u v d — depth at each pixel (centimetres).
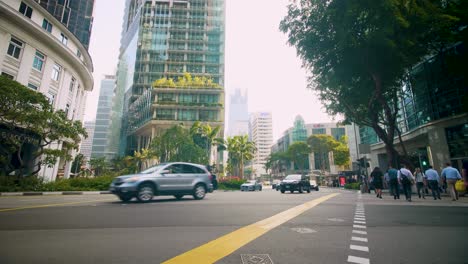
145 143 6375
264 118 16475
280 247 361
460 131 1767
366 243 389
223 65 6644
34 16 2338
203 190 1134
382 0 1166
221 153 6162
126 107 6950
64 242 380
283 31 1592
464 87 1689
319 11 1416
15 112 1611
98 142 10419
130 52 7250
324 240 404
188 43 6750
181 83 5641
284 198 1270
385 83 1723
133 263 288
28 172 2402
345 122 2173
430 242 399
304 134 8744
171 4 7050
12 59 2150
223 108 5550
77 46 2948
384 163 3188
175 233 444
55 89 2609
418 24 1280
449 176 1185
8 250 337
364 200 1188
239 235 430
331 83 1678
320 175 7112
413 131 2250
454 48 1678
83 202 980
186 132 3469
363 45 1392
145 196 959
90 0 5003
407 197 1155
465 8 1372
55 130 1872
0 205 866
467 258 321
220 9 7062
